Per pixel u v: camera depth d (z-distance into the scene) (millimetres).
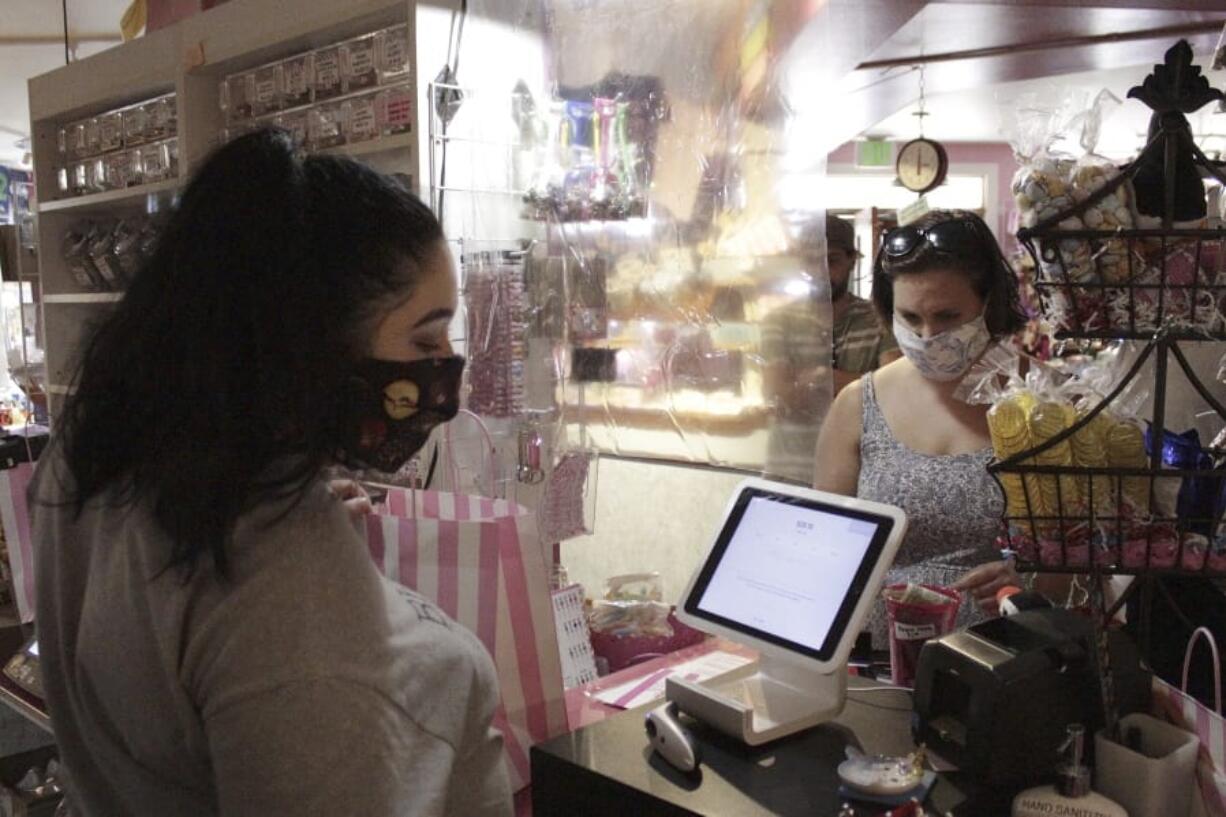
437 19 1924
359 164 898
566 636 1652
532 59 1975
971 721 1057
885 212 6570
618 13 1964
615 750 1184
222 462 779
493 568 1358
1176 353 1005
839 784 1085
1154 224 1015
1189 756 1012
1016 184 1054
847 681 1341
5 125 5547
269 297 795
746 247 1957
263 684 762
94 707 893
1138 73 5027
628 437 2135
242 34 2350
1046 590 1584
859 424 1964
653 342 2059
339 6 2070
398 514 1558
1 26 4031
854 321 3078
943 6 3584
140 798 866
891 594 1407
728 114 1935
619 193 1960
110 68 2857
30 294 3529
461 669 912
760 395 1982
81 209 3193
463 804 918
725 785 1092
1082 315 1043
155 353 809
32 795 2246
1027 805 1012
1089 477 1031
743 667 1317
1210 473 997
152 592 812
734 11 1898
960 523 1791
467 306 1825
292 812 753
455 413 927
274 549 799
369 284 836
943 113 6469
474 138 1952
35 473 1030
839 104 5211
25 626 2260
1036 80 4973
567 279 1926
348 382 847
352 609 813
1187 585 1287
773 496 1312
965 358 1742
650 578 1942
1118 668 1100
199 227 825
